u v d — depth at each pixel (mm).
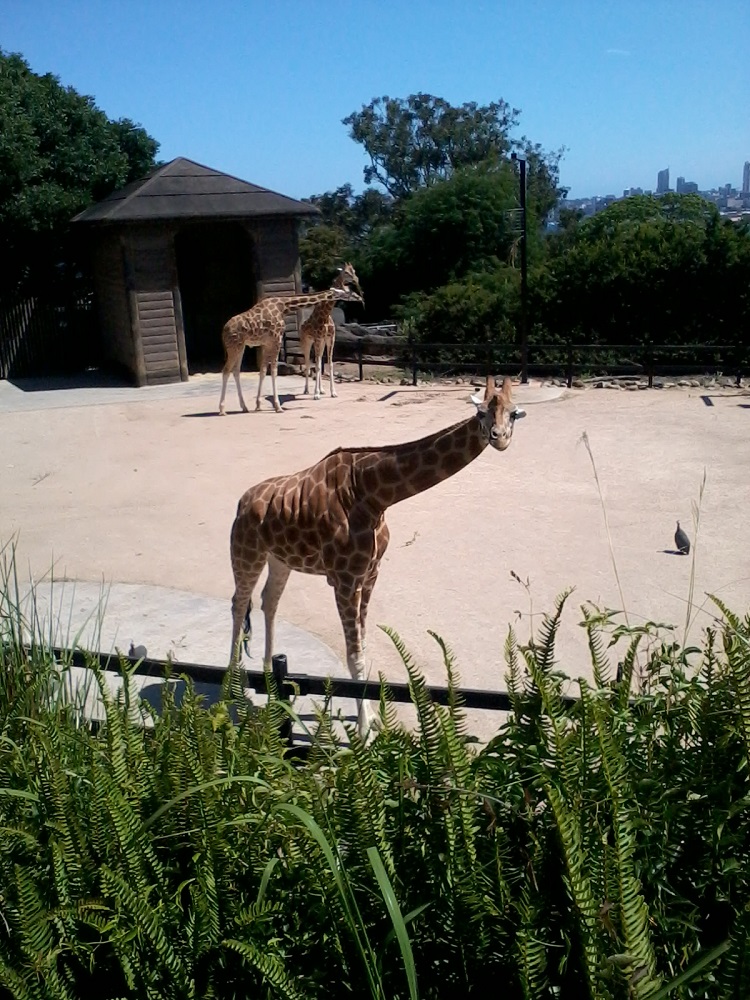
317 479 5922
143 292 19891
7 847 2797
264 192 21062
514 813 2625
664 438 13703
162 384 20516
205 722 3234
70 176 25469
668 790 2586
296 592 8734
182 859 2893
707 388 17953
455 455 5633
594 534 9672
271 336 16797
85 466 13633
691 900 2477
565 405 16703
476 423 5523
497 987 2404
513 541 9578
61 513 11359
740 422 14531
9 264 25156
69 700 4297
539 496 11117
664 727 2947
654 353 21047
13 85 24859
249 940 2463
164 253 19953
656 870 2422
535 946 2203
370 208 62969
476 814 2596
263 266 21266
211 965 2488
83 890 2662
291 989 2340
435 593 8328
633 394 17562
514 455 13102
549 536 9672
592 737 2646
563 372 20938
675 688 2939
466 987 2410
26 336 23094
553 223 65250
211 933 2502
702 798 2549
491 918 2408
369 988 2395
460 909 2406
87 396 19406
